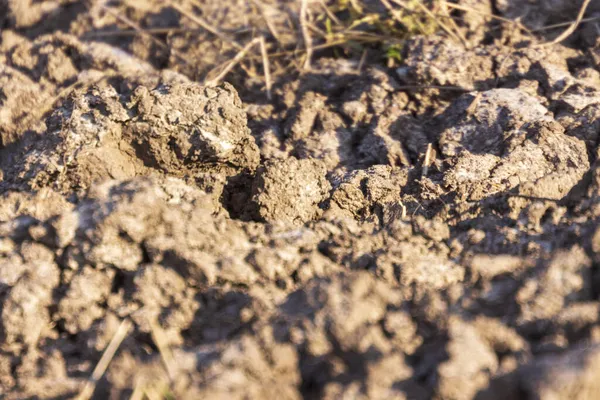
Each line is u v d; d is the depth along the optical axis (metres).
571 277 0.91
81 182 1.04
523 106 1.18
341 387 0.86
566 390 0.83
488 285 0.92
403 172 1.13
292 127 1.23
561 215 1.00
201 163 1.07
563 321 0.89
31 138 1.24
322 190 1.07
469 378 0.85
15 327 0.94
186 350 0.91
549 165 1.10
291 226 0.99
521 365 0.86
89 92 1.07
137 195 0.95
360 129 1.23
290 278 0.95
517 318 0.90
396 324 0.90
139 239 0.95
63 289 0.95
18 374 0.93
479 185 1.08
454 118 1.20
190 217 0.96
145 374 0.89
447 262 0.96
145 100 1.06
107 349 0.92
